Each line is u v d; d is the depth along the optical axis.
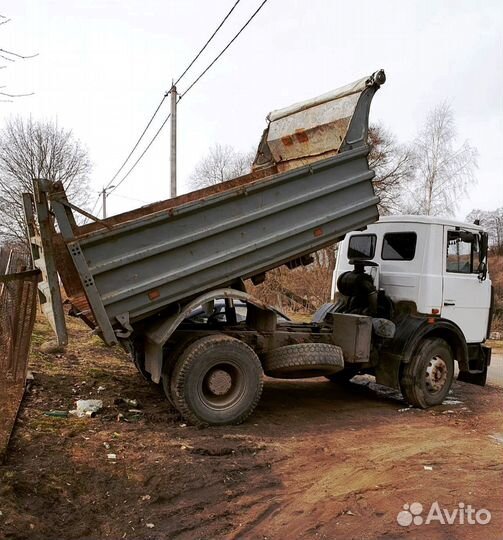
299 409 6.93
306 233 5.93
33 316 5.75
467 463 5.07
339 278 7.96
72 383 6.87
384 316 7.57
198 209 5.32
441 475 4.73
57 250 5.17
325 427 6.10
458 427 6.31
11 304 4.97
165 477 4.18
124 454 4.54
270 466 4.71
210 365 5.57
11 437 4.57
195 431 5.41
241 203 5.56
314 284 20.91
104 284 5.01
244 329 6.43
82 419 5.38
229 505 3.93
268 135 7.55
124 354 9.95
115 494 3.86
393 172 30.16
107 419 5.52
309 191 5.89
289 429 5.91
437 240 7.30
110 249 5.02
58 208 4.75
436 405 7.27
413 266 7.36
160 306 5.32
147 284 5.16
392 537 3.64
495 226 39.25
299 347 6.08
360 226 6.27
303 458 4.98
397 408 7.20
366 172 6.23
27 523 3.28
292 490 4.27
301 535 3.61
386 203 29.91
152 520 3.62
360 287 7.57
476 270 7.86
